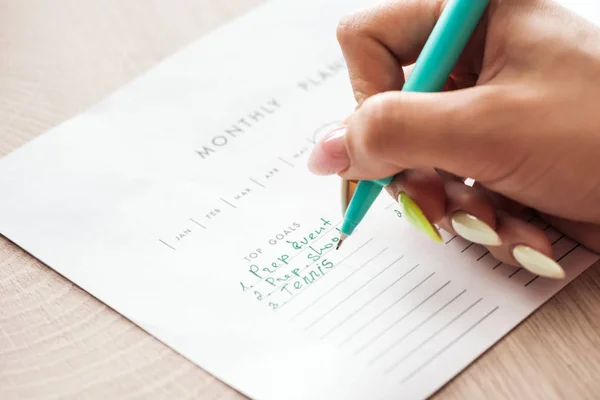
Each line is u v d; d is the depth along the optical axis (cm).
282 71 66
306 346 45
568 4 65
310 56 67
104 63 70
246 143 60
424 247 50
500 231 46
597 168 42
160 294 50
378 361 44
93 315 49
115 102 65
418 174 47
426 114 42
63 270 52
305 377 44
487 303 46
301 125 61
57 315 50
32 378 46
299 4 73
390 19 51
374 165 45
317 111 62
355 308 47
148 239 53
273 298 48
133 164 59
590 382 42
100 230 54
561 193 44
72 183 58
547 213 47
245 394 44
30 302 51
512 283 47
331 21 70
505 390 42
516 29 45
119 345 47
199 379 45
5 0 76
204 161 59
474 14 45
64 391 45
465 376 43
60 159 60
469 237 46
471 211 46
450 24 45
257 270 50
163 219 55
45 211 56
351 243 51
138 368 46
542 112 42
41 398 45
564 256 48
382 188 52
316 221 53
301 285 49
